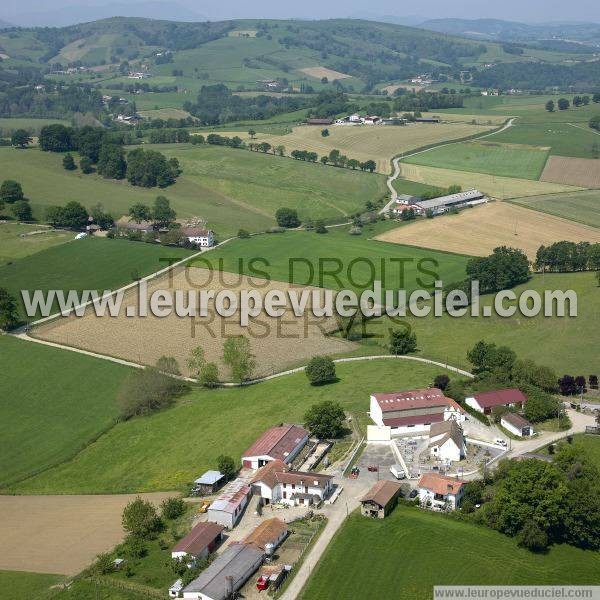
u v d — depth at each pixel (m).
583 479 130.25
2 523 139.88
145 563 121.94
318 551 121.56
